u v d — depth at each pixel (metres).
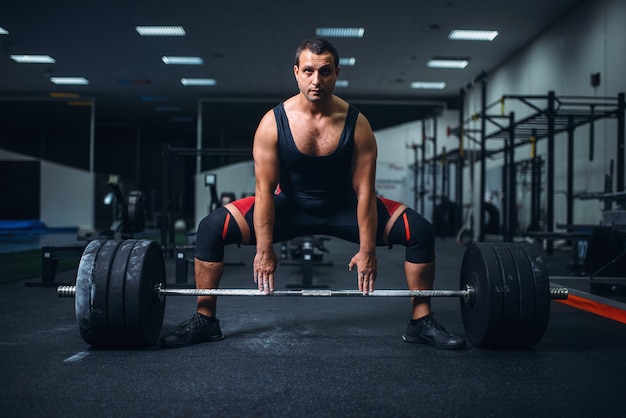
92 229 11.80
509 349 1.72
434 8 7.19
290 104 1.61
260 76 10.47
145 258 1.63
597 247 3.56
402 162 11.75
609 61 6.31
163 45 8.73
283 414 1.13
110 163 15.30
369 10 7.26
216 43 8.62
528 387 1.32
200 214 10.83
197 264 1.79
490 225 9.48
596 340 1.86
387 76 10.35
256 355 1.63
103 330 1.61
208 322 1.81
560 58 7.48
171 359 1.58
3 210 11.77
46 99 12.16
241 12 7.35
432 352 1.67
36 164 11.88
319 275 3.90
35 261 4.77
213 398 1.23
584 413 1.15
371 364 1.53
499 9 7.23
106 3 7.10
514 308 1.59
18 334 1.92
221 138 13.29
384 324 2.14
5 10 7.33
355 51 8.91
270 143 1.59
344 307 2.56
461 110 7.62
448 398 1.24
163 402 1.20
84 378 1.38
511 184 5.94
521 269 1.61
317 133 1.58
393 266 4.56
